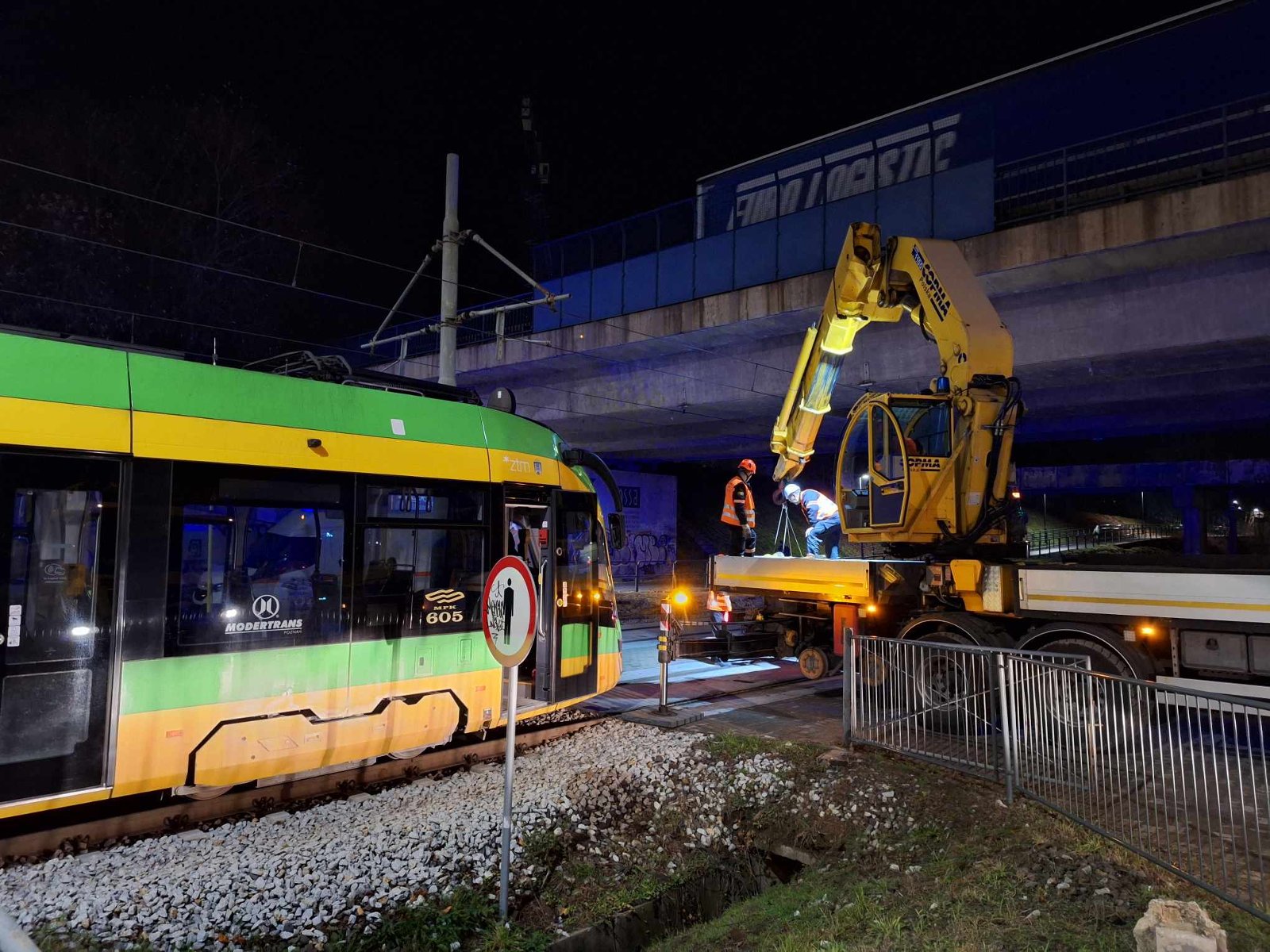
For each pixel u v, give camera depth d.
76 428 5.48
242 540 6.20
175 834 5.92
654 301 23.83
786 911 5.02
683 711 9.79
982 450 8.90
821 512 13.67
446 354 15.48
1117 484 44.53
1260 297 15.45
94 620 5.44
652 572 40.50
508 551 8.64
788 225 21.19
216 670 5.96
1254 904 4.24
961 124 21.14
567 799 6.67
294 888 5.01
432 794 6.91
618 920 5.08
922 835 5.75
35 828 5.77
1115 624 7.98
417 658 7.18
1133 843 5.04
